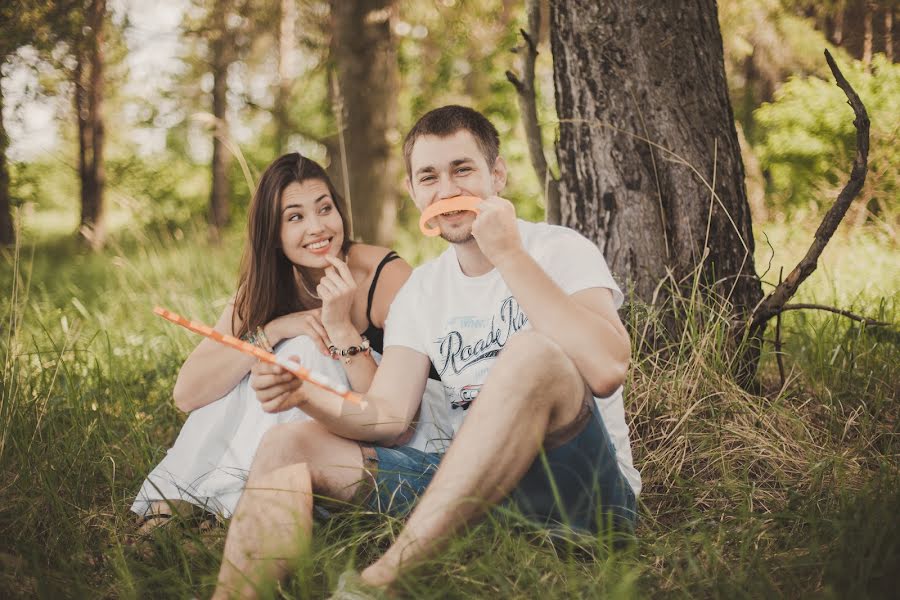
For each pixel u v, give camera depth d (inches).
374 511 86.4
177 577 80.4
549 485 81.3
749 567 75.9
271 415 96.9
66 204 518.3
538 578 73.7
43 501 99.9
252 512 75.2
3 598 78.4
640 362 119.6
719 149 128.0
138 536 92.7
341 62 317.4
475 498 72.5
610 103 128.3
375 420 89.0
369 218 318.3
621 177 128.5
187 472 99.5
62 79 223.6
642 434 114.7
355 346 103.8
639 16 126.0
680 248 127.3
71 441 115.6
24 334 165.6
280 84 429.7
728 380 117.9
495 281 91.6
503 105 455.2
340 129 203.3
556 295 82.0
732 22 321.4
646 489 105.7
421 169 92.2
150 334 179.6
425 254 324.8
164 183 605.9
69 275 309.4
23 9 203.2
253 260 109.9
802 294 171.8
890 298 150.6
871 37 252.4
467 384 91.7
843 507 85.0
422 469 89.1
